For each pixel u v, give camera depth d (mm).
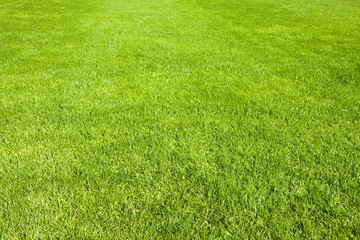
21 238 2305
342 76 6336
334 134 3887
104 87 5297
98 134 3781
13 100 4672
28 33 10102
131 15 14797
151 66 6801
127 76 6016
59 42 8992
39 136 3643
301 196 2768
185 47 8797
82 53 7781
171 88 5395
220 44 9344
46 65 6609
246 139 3713
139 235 2371
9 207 2580
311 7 19375
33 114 4250
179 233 2412
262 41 9961
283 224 2461
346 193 2830
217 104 4797
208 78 6016
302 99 5039
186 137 3748
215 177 3018
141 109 4512
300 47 9156
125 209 2602
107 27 11648
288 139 3748
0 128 3844
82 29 11133
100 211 2576
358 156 3406
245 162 3232
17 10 14875
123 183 2930
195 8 18188
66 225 2436
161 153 3396
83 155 3357
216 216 2574
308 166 3223
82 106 4504
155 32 11008
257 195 2768
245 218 2523
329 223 2480
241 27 12430
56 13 14578
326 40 10172
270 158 3350
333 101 4965
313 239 2336
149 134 3818
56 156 3299
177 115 4371
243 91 5355
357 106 4789
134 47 8578
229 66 6934
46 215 2492
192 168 3188
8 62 6730
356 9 18578
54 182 2896
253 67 6895
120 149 3477
